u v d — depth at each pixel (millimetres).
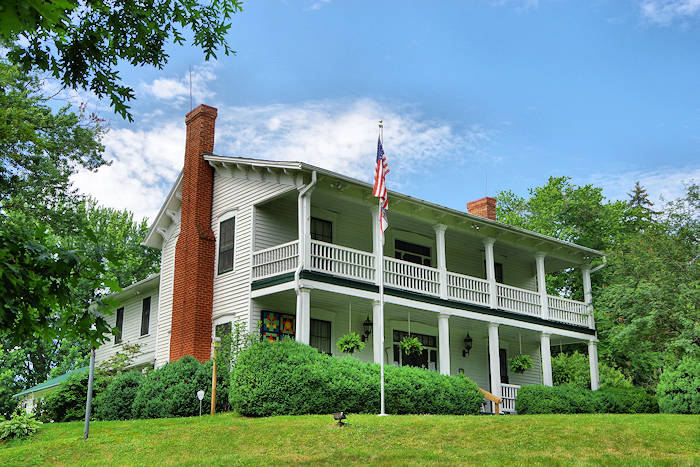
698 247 25312
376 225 21172
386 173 18219
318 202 22000
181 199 24500
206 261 22266
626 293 25188
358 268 20547
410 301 21516
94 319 6035
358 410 17422
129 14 8250
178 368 18797
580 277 39562
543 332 25828
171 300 24453
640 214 43406
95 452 13156
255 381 16719
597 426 14375
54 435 15688
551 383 25469
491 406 23609
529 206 44500
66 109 24031
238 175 22297
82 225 25344
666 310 24250
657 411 24516
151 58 8844
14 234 5590
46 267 5691
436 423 14617
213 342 18547
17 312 5406
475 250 27781
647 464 11250
